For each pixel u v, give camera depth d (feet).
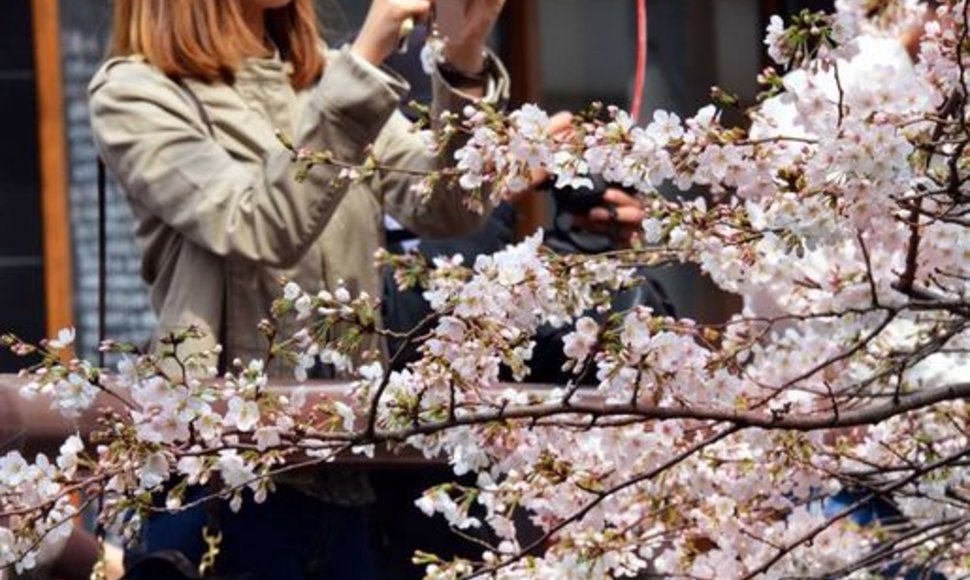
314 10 29.12
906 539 24.07
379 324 27.17
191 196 25.90
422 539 29.40
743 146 20.16
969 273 21.25
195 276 26.48
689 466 22.70
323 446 20.49
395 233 30.60
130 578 24.47
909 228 20.75
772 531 23.50
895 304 22.13
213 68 26.91
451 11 25.58
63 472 20.45
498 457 21.43
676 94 52.29
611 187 30.55
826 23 20.07
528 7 51.67
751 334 22.35
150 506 20.47
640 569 23.08
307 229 25.50
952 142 19.83
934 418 24.43
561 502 22.08
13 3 49.42
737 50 52.11
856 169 19.36
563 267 20.24
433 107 25.52
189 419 20.07
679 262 21.50
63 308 49.21
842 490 25.29
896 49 22.00
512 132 20.33
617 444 22.04
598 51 52.08
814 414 22.11
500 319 20.34
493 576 21.74
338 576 26.76
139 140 26.35
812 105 19.92
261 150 26.78
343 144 25.46
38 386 20.06
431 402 20.57
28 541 20.33
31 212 49.39
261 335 26.27
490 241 30.94
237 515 26.09
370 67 25.48
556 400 21.62
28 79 49.42
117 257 48.34
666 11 52.26
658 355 20.74
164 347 21.84
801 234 19.83
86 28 49.60
